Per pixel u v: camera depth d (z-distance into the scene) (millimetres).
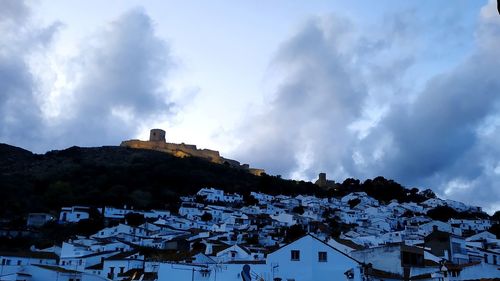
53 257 110875
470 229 184250
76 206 193250
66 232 164375
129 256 102125
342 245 78250
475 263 68000
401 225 192875
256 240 135500
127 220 174875
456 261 82938
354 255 69438
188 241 124125
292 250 60938
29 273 91625
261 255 95688
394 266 65250
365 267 60969
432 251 84250
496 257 93875
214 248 106500
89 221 167750
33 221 176750
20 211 193375
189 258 86812
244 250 96562
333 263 59156
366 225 182125
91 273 97125
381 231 162875
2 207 193000
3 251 106625
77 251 112938
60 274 90562
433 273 63156
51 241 149125
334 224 176250
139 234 150625
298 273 59812
